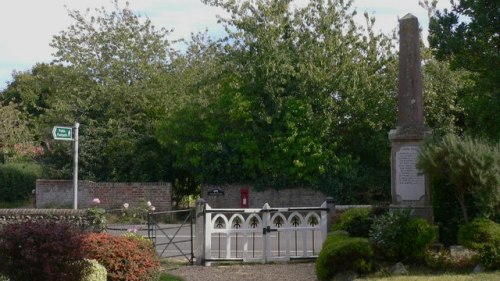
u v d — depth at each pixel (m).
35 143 36.62
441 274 11.73
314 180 25.61
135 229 16.59
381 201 25.55
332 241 12.95
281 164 25.66
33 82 39.78
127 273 11.38
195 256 15.82
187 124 26.34
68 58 31.42
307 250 16.47
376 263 12.34
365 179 25.88
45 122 33.31
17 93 46.81
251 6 26.00
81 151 28.72
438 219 14.12
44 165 30.25
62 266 9.97
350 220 14.74
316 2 26.23
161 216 25.47
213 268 14.62
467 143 12.30
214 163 26.19
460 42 17.45
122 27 31.72
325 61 25.81
